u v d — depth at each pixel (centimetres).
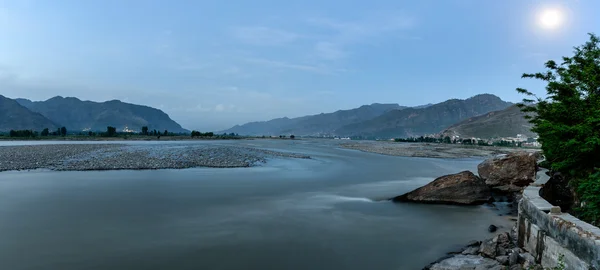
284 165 4694
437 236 1573
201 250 1336
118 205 2056
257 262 1230
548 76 1748
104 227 1600
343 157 6688
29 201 2130
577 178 1478
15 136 14388
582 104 1437
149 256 1259
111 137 15975
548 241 1041
